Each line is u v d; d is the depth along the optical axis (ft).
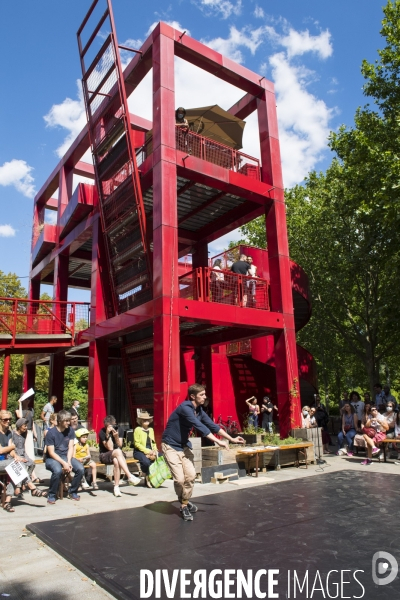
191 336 52.44
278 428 51.90
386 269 68.95
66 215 55.67
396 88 60.75
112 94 41.86
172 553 14.66
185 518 19.01
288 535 16.46
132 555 14.55
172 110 39.47
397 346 82.43
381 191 54.75
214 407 56.49
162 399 34.32
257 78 47.47
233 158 45.62
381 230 68.39
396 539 15.87
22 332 54.75
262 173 47.42
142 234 39.65
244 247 54.85
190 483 19.40
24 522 19.90
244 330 47.65
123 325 41.09
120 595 11.62
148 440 29.27
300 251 85.20
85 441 29.01
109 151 44.14
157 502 23.32
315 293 83.71
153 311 36.63
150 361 41.14
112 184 44.86
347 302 83.71
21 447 26.53
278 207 45.98
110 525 18.33
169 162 38.17
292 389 42.06
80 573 13.64
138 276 41.27
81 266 66.64
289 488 26.22
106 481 30.60
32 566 14.33
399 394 124.16
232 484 28.50
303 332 91.97
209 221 53.06
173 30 41.16
